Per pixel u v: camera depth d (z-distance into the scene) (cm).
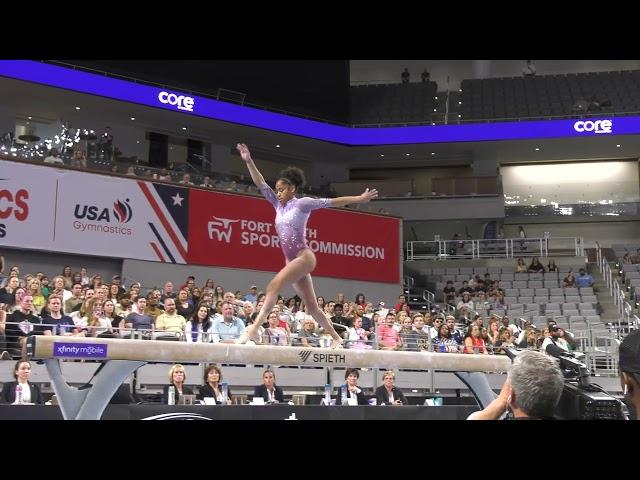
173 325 1245
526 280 2461
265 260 2050
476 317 1667
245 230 2030
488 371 713
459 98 3091
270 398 1109
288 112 2706
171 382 1048
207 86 2534
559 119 2802
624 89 3017
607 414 318
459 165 3200
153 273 1875
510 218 3019
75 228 1773
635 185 3169
